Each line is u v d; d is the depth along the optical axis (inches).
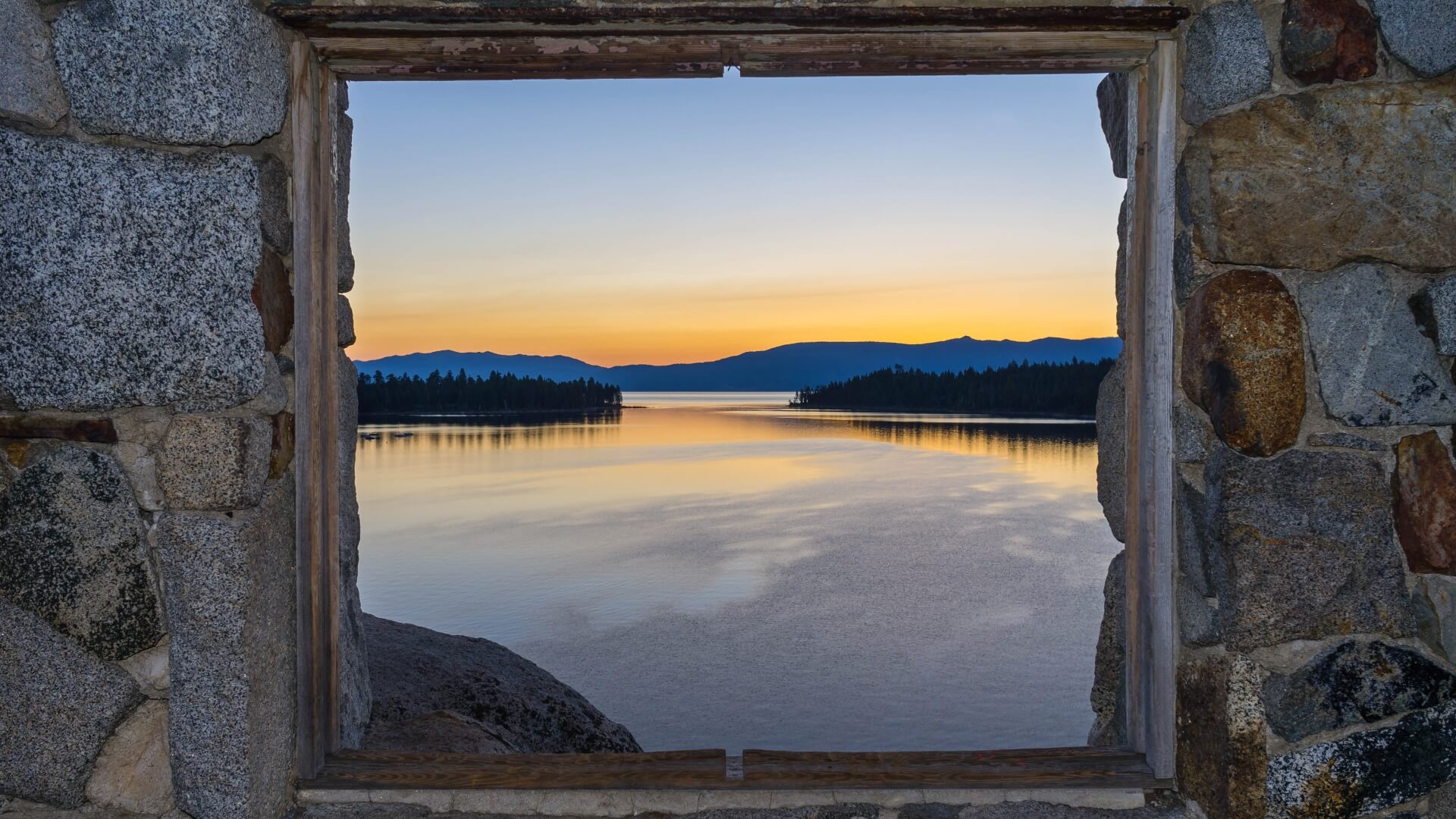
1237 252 76.9
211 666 77.7
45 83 75.9
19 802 80.2
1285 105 76.7
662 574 623.5
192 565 77.1
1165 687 86.1
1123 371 106.0
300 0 81.4
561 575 624.4
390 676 175.9
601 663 416.2
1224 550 77.0
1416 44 76.0
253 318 78.1
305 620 87.7
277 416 82.6
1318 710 76.9
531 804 86.4
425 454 1873.8
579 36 84.7
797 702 354.9
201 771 78.4
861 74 90.0
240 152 78.6
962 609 509.4
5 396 77.0
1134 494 89.9
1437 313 76.5
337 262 101.9
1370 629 77.0
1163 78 84.2
